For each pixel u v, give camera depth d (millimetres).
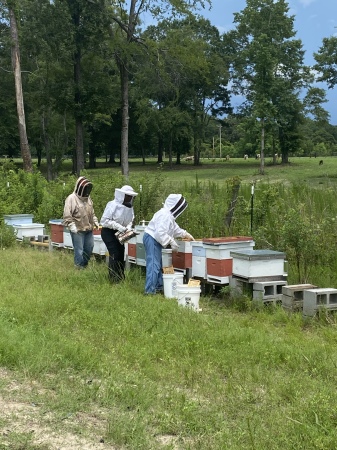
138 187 14211
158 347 5625
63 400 4211
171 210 8703
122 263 9633
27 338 5551
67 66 34875
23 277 9250
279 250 9773
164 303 7434
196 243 8711
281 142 58719
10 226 13695
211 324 6598
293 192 12984
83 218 10445
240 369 5062
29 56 38719
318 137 117562
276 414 4043
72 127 42031
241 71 58406
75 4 32438
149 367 5035
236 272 8141
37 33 31609
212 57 53750
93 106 35438
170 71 34750
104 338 5906
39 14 31641
